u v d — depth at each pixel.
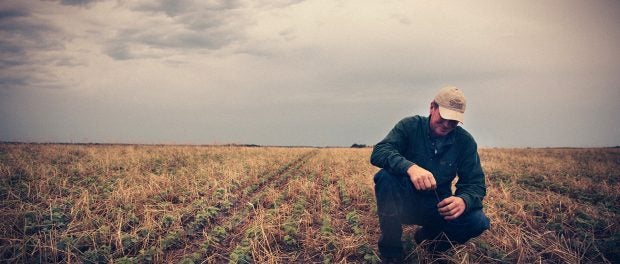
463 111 2.88
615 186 7.97
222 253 3.91
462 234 3.13
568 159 17.98
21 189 6.50
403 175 2.86
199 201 6.00
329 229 4.43
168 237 4.12
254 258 3.60
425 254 3.48
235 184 8.42
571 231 4.39
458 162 3.22
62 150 15.77
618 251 3.58
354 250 3.81
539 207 5.54
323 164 14.65
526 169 12.31
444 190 3.29
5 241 3.80
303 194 7.11
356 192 7.07
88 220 4.50
